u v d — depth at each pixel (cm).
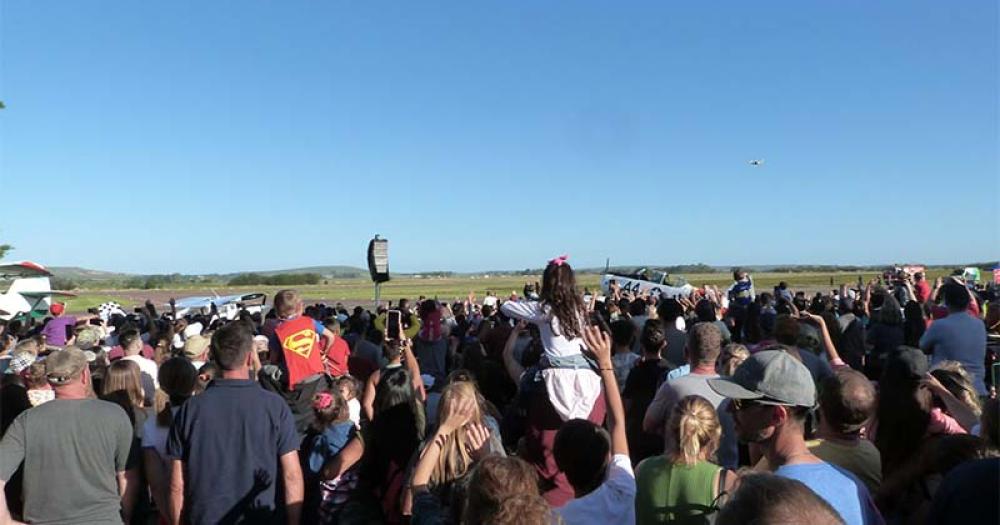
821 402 307
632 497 296
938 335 621
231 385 378
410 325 981
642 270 2684
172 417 432
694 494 271
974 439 282
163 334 984
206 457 363
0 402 439
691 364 445
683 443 279
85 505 368
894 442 302
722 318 1198
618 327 629
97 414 377
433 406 551
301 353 556
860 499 248
